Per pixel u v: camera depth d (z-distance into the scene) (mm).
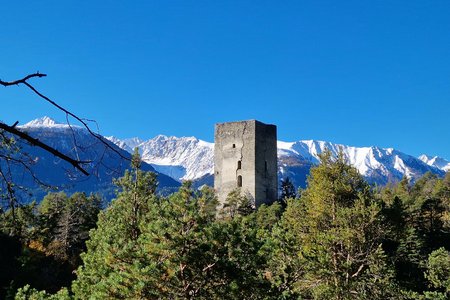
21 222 5969
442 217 66625
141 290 16641
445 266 30672
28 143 4750
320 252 27984
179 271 17031
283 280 22234
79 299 22219
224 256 17172
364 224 29641
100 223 27188
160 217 18266
